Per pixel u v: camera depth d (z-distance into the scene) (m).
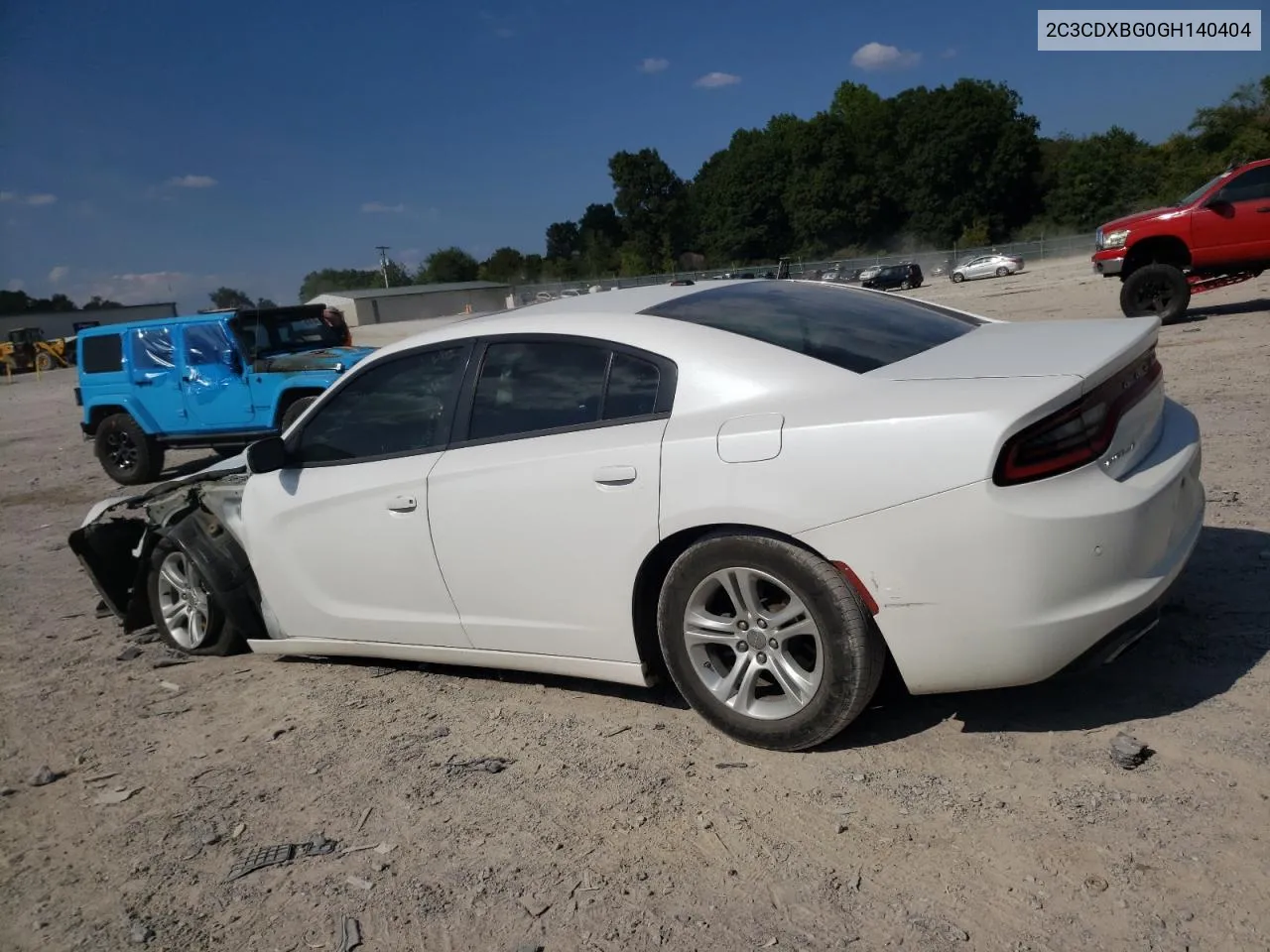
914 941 2.38
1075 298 20.36
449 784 3.43
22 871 3.25
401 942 2.64
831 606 3.03
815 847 2.79
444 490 3.88
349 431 4.34
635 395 3.50
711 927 2.53
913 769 3.11
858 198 85.38
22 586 7.14
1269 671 3.35
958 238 83.44
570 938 2.56
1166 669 3.47
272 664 4.93
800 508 3.02
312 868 3.04
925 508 2.85
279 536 4.54
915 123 81.75
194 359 11.14
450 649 4.12
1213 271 12.67
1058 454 2.82
